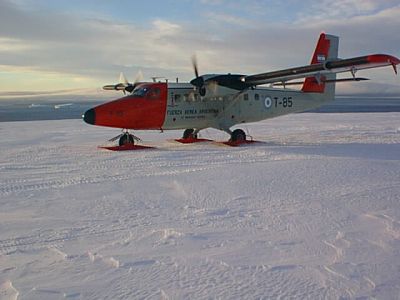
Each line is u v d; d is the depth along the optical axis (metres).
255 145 14.01
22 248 4.34
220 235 4.72
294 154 11.38
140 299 3.20
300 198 6.43
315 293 3.27
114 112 13.04
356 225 5.03
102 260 3.99
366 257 4.00
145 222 5.26
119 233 4.82
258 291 3.32
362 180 7.70
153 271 3.72
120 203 6.26
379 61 10.41
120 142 13.70
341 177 8.00
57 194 6.91
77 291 3.33
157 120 13.84
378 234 4.68
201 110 14.64
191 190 7.11
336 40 16.97
